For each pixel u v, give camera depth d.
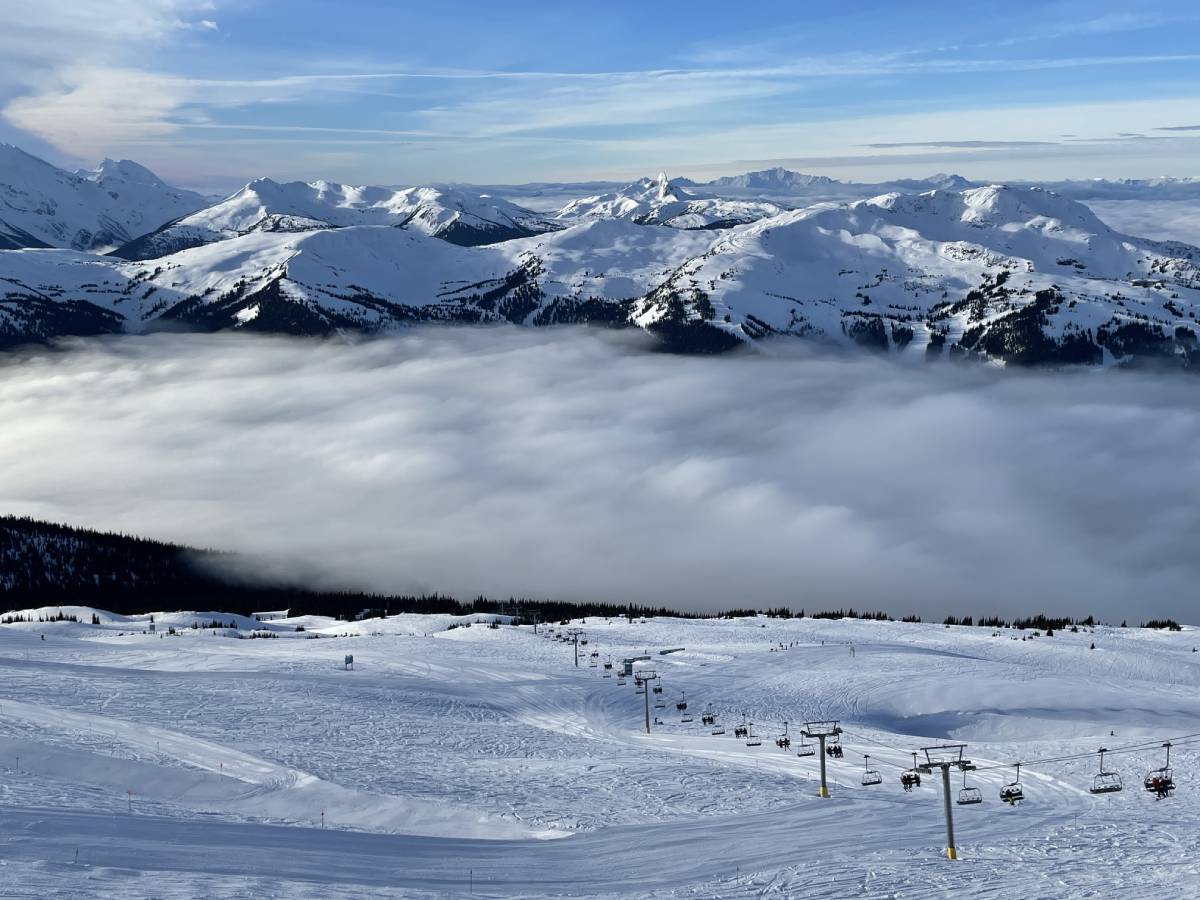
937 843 54.44
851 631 181.88
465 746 90.12
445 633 185.88
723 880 45.59
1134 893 41.69
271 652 156.00
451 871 46.16
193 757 73.44
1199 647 166.75
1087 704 115.62
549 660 152.25
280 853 45.97
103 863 40.00
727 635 179.25
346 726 95.25
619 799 68.56
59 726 81.56
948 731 110.81
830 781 80.62
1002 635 177.38
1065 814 65.12
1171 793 74.62
